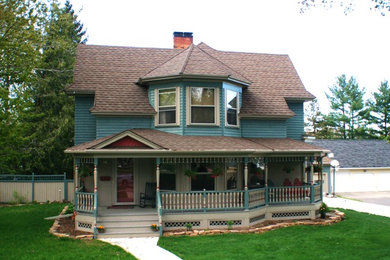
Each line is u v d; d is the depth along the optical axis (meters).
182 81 17.91
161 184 17.98
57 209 21.88
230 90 19.00
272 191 18.05
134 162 18.33
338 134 62.69
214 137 17.88
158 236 14.80
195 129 17.97
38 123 30.62
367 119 60.47
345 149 39.31
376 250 12.74
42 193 25.47
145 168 18.38
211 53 22.95
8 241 13.68
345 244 13.56
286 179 20.25
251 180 19.56
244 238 14.44
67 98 32.12
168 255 12.02
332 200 29.44
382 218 20.19
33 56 21.48
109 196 18.08
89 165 17.95
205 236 14.80
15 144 16.25
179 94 17.98
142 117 18.75
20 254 11.91
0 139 15.48
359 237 14.71
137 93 19.41
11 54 20.80
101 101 18.45
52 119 30.88
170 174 17.84
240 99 19.84
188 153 15.85
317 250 12.71
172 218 15.74
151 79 18.45
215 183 17.88
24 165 29.78
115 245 13.20
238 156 16.47
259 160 19.25
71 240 14.00
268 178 20.75
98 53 21.66
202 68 18.16
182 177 17.58
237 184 18.70
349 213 21.66
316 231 15.84
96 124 18.47
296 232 15.59
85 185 18.42
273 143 18.78
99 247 12.92
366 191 37.03
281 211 18.03
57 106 31.83
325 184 35.00
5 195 25.17
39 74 31.41
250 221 16.64
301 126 21.84
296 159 19.30
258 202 17.23
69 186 25.72
